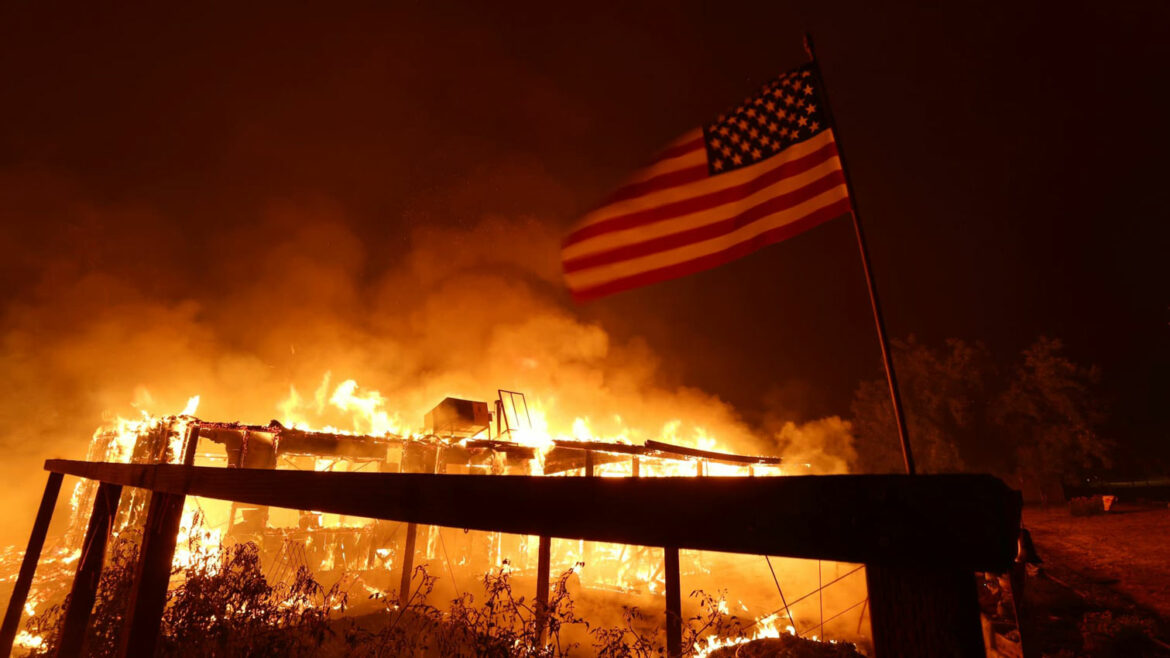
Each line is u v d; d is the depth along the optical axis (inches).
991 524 29.3
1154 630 363.9
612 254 159.8
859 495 34.0
